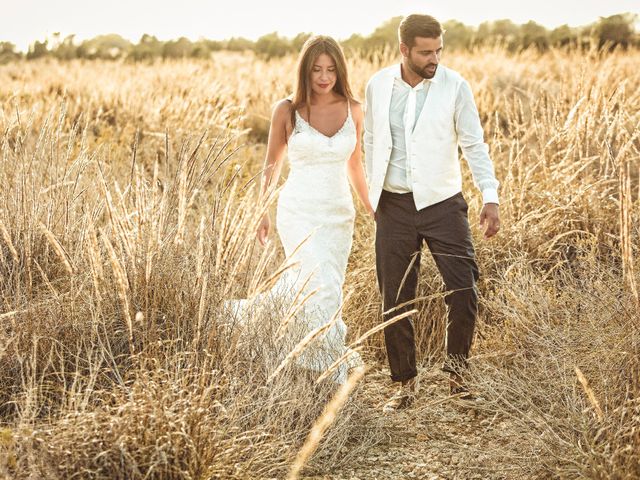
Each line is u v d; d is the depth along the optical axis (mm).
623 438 3000
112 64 23156
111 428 2779
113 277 3639
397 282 4094
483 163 4035
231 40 31172
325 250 4238
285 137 4375
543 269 5121
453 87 4020
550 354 3764
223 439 3094
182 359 3369
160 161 7801
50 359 3211
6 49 24062
